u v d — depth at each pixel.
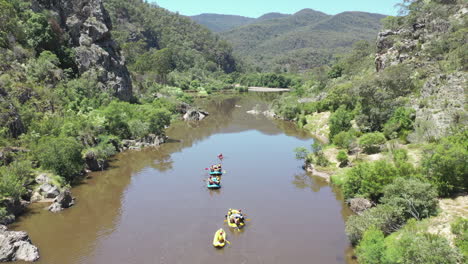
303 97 158.25
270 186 59.66
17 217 46.00
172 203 52.16
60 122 69.88
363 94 81.69
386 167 47.53
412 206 38.62
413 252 28.48
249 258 37.69
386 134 71.50
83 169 64.12
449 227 35.00
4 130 55.22
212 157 77.62
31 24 92.44
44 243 40.12
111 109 84.38
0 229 38.19
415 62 93.69
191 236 42.38
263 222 46.16
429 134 64.62
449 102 67.56
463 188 43.75
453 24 95.88
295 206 51.28
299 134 103.31
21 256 36.12
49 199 50.84
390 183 45.84
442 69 82.75
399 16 130.75
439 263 26.62
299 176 64.94
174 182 61.19
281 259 37.50
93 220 46.28
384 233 37.53
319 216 47.94
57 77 88.88
